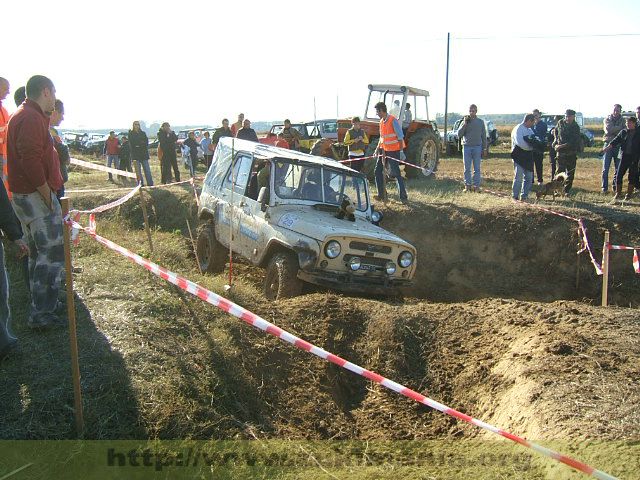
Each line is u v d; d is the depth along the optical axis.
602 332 5.85
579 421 4.09
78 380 3.84
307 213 8.06
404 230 11.52
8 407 3.98
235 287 6.95
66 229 3.78
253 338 5.71
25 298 5.92
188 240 11.02
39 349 4.74
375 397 5.53
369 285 7.62
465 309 6.74
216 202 9.53
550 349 5.34
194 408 4.32
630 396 4.41
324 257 7.32
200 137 29.20
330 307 6.65
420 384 5.75
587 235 10.37
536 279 10.48
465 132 13.16
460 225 11.21
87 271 6.67
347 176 8.86
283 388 5.25
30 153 4.64
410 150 15.51
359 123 14.40
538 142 11.87
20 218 4.96
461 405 5.33
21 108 4.73
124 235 10.11
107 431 3.93
